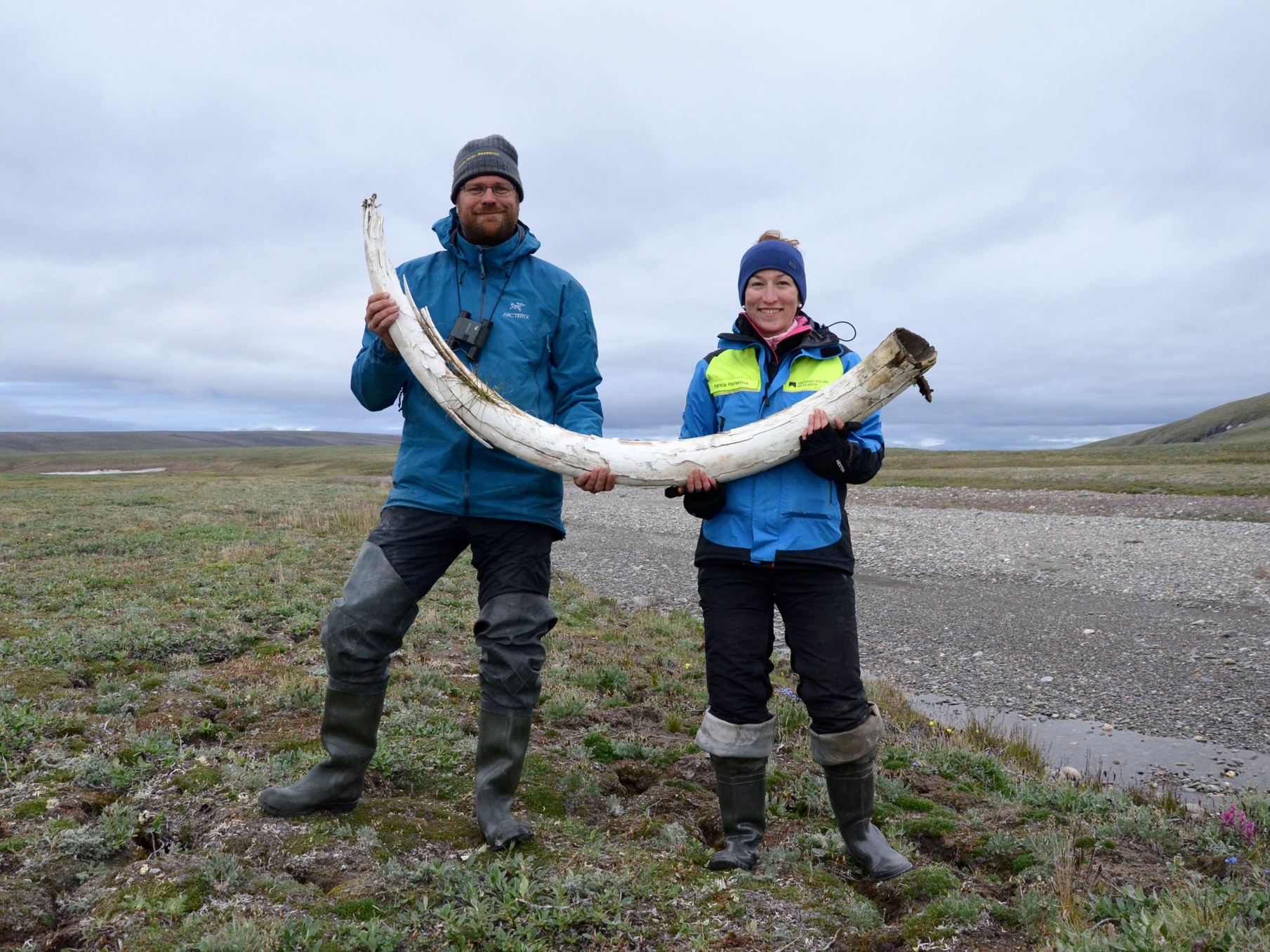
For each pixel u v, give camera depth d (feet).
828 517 9.39
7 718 12.56
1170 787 18.57
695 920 8.24
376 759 11.59
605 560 55.57
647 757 13.78
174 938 7.35
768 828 10.94
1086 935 7.59
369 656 9.49
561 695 17.19
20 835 9.21
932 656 32.04
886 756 14.94
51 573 29.07
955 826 11.09
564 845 9.73
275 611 23.40
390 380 9.85
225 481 124.26
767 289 9.88
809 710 9.57
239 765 11.44
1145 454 209.67
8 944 7.48
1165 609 40.88
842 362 9.87
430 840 9.65
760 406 9.87
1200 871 10.28
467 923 7.72
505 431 9.26
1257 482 105.81
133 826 9.62
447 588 30.14
